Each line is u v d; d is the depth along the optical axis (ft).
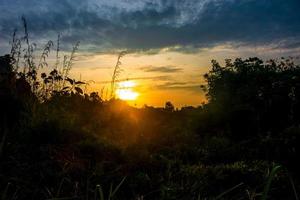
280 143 33.76
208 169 23.79
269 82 93.81
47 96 29.19
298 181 22.21
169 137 39.32
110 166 21.79
